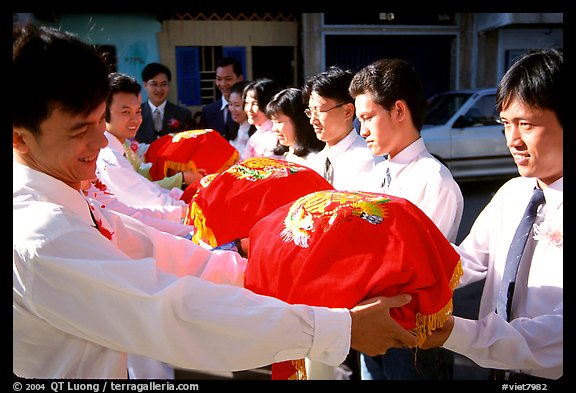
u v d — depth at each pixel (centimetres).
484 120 720
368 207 118
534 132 121
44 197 109
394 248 111
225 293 107
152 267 104
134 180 259
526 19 908
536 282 132
